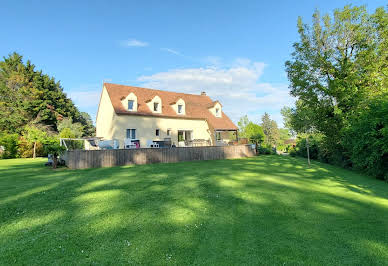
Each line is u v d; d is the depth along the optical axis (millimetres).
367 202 7051
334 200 7141
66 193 7320
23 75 40188
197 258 3564
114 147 20750
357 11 16594
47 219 5082
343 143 15016
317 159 22594
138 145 22016
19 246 3848
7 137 24328
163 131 26906
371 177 12688
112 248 3824
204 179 10266
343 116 16547
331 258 3650
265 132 87875
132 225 4801
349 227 4965
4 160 20547
